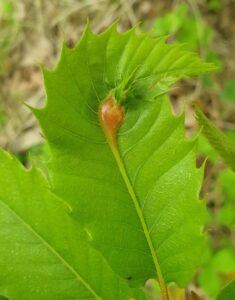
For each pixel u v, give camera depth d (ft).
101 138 0.40
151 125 0.41
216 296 0.41
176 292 0.43
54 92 0.39
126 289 0.44
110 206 0.41
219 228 1.65
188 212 0.41
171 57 0.39
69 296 0.43
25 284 0.43
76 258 0.44
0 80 2.57
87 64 0.39
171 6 2.28
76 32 2.48
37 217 0.44
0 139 2.35
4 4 2.69
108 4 2.42
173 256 0.41
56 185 0.40
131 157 0.41
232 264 1.44
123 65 0.40
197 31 2.06
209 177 1.73
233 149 0.40
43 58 2.55
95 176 0.40
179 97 2.04
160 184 0.41
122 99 0.40
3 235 0.44
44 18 2.59
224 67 2.11
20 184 0.43
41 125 0.39
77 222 0.42
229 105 2.01
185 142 0.41
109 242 0.41
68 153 0.40
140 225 0.41
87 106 0.40
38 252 0.44
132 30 0.39
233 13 2.25
